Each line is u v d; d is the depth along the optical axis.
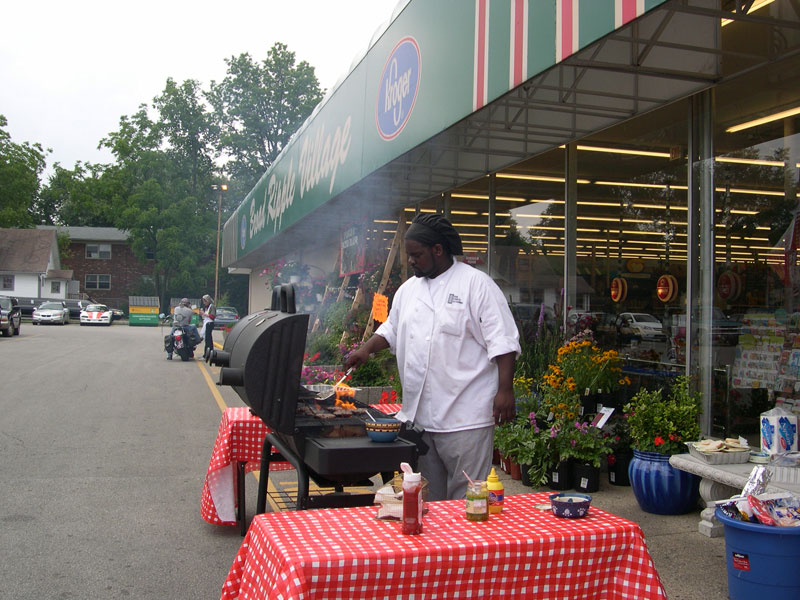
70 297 53.44
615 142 6.54
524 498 2.93
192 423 8.59
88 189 55.75
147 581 3.75
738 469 4.28
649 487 4.86
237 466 4.57
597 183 6.77
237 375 2.92
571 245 7.16
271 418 2.95
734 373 5.29
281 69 52.41
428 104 6.20
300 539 2.27
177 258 48.78
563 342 7.08
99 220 70.50
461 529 2.43
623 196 6.43
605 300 6.66
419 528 2.36
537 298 7.71
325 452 2.75
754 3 4.10
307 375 8.77
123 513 4.93
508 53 4.80
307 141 11.88
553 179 7.49
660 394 5.26
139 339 26.59
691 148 5.62
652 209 6.08
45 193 67.50
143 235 49.53
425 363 3.20
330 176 9.99
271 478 5.81
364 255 11.49
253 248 19.75
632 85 5.48
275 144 52.69
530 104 5.93
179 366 16.08
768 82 5.02
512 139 7.03
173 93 52.66
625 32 4.43
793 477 3.90
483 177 8.88
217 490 4.53
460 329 3.15
